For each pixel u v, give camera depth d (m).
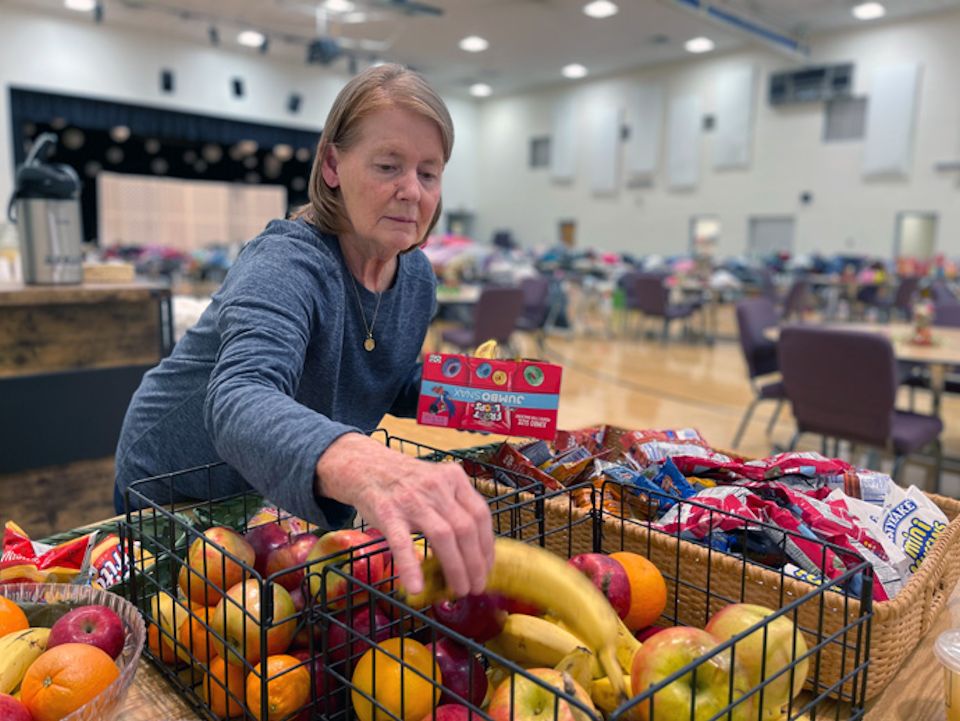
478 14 9.43
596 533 0.88
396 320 1.09
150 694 0.73
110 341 2.67
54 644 0.66
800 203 10.85
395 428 1.63
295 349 0.79
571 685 0.54
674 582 0.83
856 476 1.01
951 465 3.88
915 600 0.76
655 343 9.03
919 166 9.74
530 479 0.93
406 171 0.87
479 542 0.55
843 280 9.07
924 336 3.56
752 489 0.97
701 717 0.55
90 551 0.87
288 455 0.61
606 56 11.64
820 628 0.65
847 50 10.20
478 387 0.96
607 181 13.05
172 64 11.08
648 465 1.07
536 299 7.29
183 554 0.76
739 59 11.22
